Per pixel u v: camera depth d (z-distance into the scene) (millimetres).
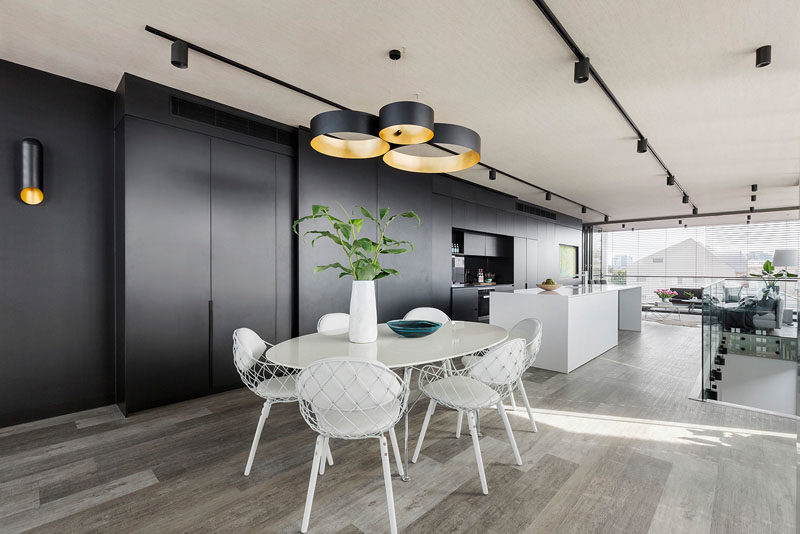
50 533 1618
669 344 5527
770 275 8211
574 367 4152
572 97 3145
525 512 1743
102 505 1805
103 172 3092
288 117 3646
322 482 1996
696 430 2613
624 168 5246
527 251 7984
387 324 2695
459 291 6117
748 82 2854
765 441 2443
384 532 1614
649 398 3248
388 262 4660
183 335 3145
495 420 2793
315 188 3961
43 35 2369
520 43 2416
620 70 2713
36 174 2686
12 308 2713
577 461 2197
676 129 3807
